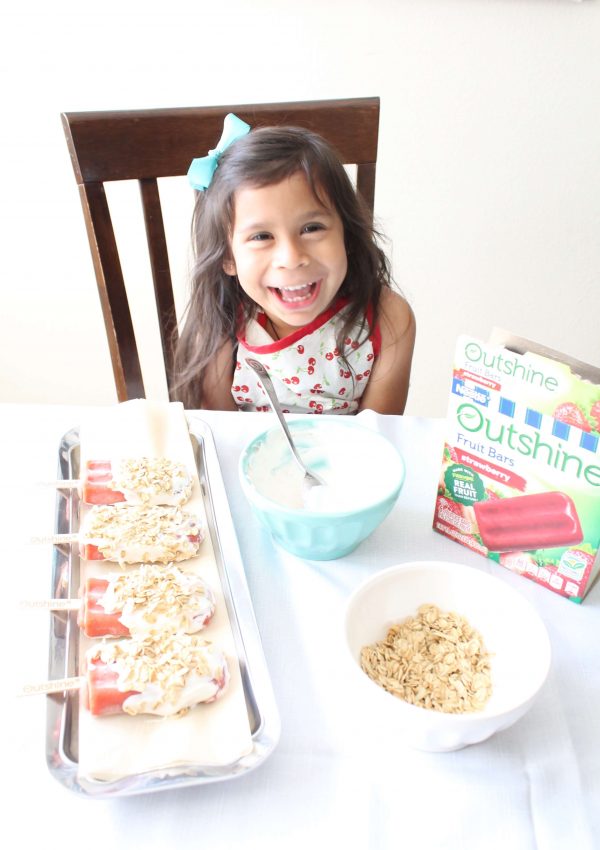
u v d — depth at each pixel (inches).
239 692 21.0
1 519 28.2
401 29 55.9
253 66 57.3
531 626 21.4
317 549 26.0
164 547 25.6
